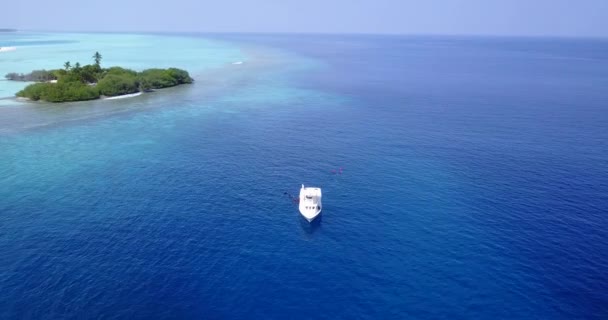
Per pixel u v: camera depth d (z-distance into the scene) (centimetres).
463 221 4762
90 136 7531
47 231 4334
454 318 3316
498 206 5112
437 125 8775
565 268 3928
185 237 4341
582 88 13738
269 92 12444
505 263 3997
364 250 4216
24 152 6612
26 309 3266
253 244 4269
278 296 3538
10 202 4919
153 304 3388
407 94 12444
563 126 8719
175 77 13238
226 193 5378
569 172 6166
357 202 5231
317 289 3631
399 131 8288
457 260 4044
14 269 3716
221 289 3597
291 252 4159
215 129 8212
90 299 3403
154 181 5653
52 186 5388
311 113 9775
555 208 5053
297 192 5472
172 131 7981
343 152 7012
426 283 3716
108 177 5734
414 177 5991
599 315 3362
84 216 4662
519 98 11869
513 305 3459
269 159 6619
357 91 12900
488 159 6719
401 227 4647
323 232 4538
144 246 4150
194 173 5975
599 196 5362
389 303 3472
